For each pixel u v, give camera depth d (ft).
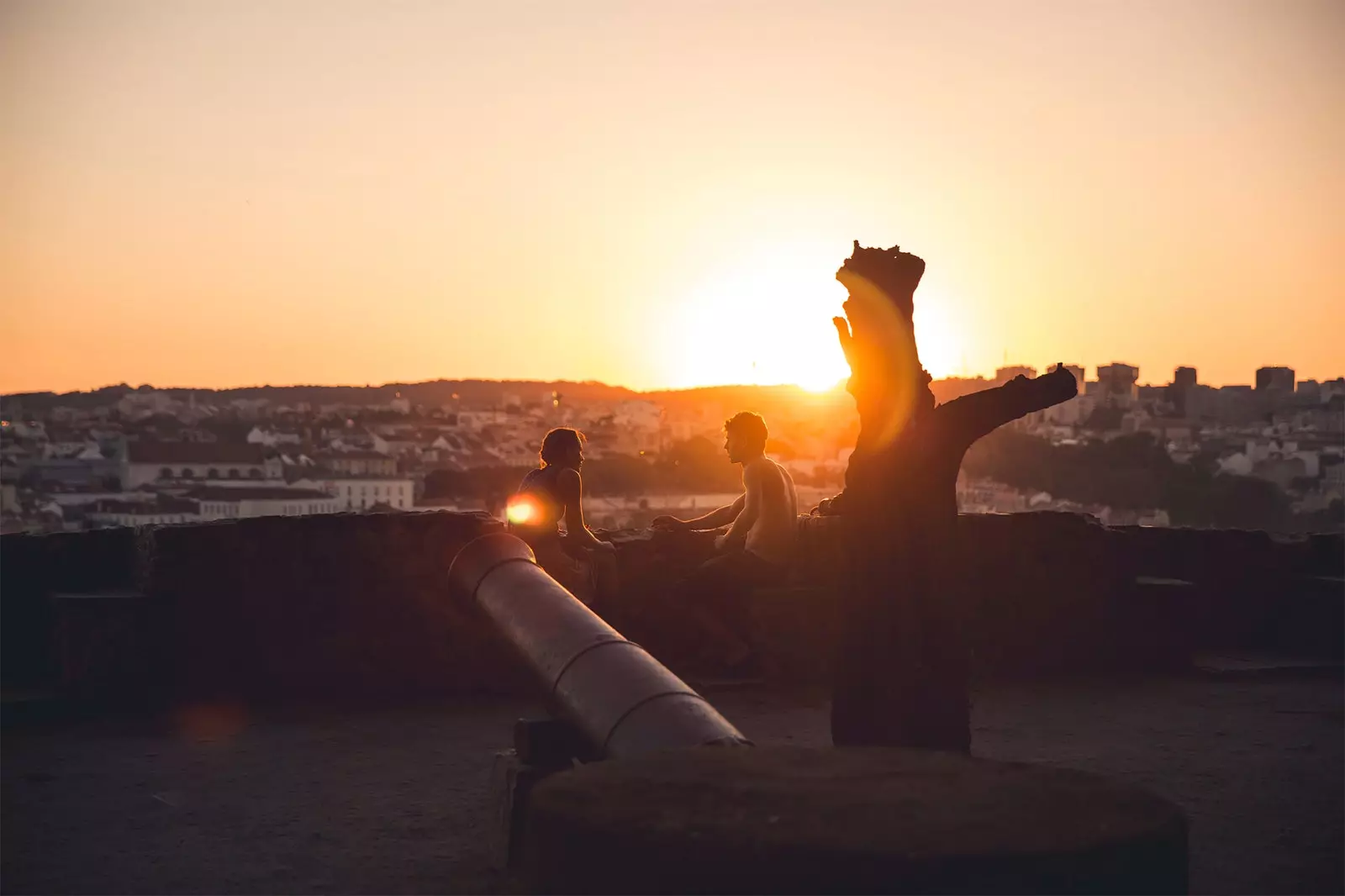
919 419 16.12
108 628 25.89
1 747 22.85
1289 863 16.48
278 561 27.25
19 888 15.47
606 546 24.77
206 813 18.62
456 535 28.12
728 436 28.30
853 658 15.99
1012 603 30.99
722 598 27.86
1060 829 9.07
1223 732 24.34
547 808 9.59
